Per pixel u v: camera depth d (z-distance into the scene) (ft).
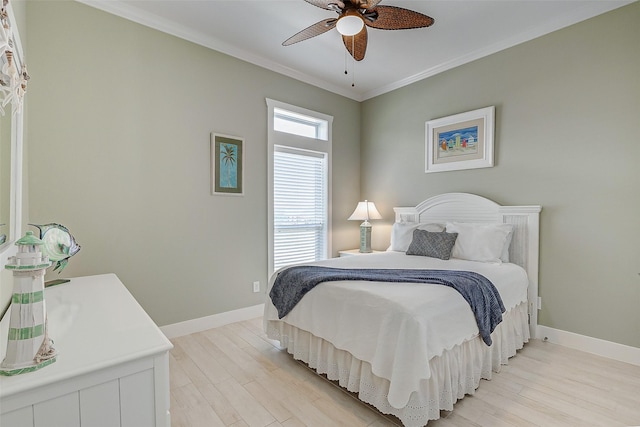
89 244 7.99
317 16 8.80
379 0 6.36
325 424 5.57
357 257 10.12
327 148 13.64
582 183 8.56
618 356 7.95
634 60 7.73
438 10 8.44
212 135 10.12
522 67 9.69
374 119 14.42
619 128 7.96
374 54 10.90
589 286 8.45
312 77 12.80
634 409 5.90
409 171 13.00
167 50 9.23
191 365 7.72
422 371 5.00
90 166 7.97
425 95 12.41
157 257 9.10
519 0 8.01
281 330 8.30
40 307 2.98
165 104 9.20
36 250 3.01
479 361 6.57
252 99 11.18
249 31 9.58
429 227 11.21
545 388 6.62
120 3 8.23
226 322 10.55
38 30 7.25
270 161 11.66
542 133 9.29
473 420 5.59
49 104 7.39
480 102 10.71
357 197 14.93
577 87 8.62
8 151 4.78
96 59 8.04
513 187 9.92
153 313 9.07
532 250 9.32
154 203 9.02
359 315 6.04
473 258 9.48
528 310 9.35
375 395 5.78
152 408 3.34
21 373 2.77
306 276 7.63
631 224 7.81
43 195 7.34
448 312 5.78
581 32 8.52
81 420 2.95
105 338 3.62
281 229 12.28
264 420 5.68
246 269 11.08
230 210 10.65
